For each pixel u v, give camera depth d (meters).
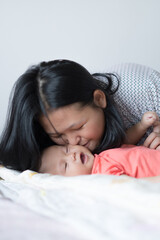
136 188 0.63
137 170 0.95
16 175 1.01
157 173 0.94
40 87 1.02
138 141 1.25
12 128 1.11
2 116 1.82
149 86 1.25
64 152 1.08
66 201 0.66
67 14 1.80
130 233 0.47
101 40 1.84
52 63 1.09
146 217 0.53
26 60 1.80
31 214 0.62
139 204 0.58
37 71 1.08
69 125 0.99
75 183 0.75
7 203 0.71
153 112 1.17
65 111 0.98
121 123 1.12
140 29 1.85
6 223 0.57
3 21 1.77
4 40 1.78
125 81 1.25
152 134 1.12
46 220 0.58
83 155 1.05
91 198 0.65
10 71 1.80
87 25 1.82
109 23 1.83
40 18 1.79
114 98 1.23
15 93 1.08
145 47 1.87
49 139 1.17
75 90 1.00
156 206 0.56
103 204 0.61
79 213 0.58
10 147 1.12
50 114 0.99
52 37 1.80
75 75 1.03
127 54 1.87
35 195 0.73
